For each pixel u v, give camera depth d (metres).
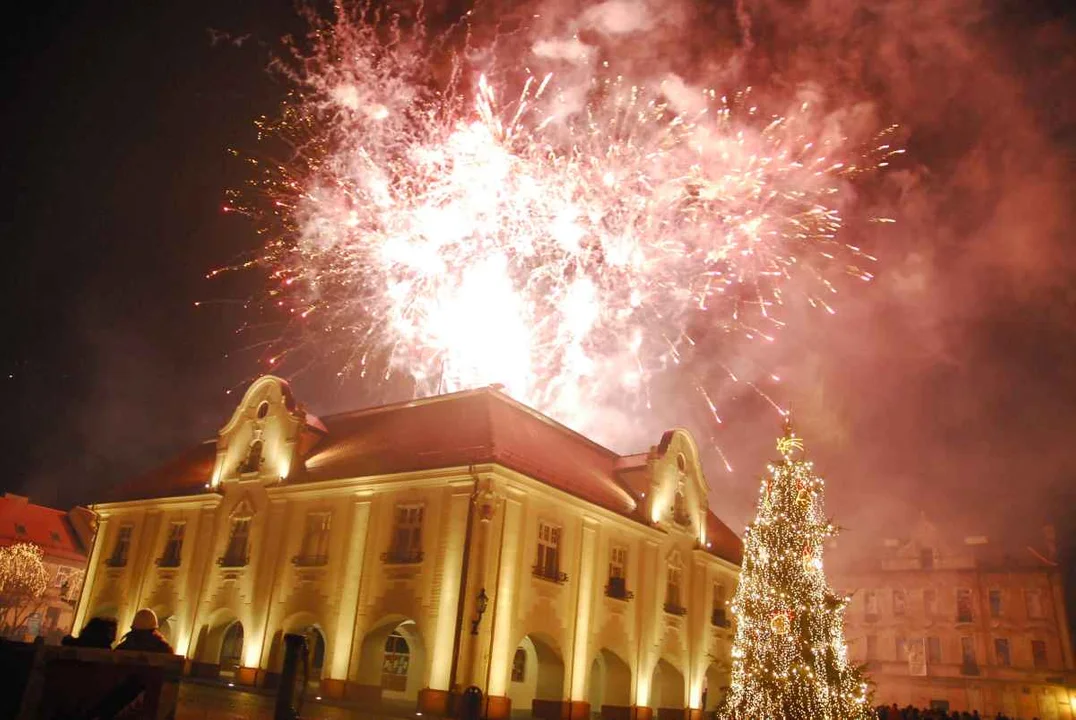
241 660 31.80
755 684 22.06
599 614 31.25
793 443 24.42
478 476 27.69
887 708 34.03
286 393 35.94
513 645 26.98
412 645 28.22
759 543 23.31
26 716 8.97
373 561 29.16
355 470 31.19
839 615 22.53
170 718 10.26
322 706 24.66
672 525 36.69
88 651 9.66
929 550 60.97
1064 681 53.22
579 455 35.06
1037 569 56.78
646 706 32.91
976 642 56.81
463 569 26.64
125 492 41.25
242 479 35.53
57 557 58.06
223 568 34.06
